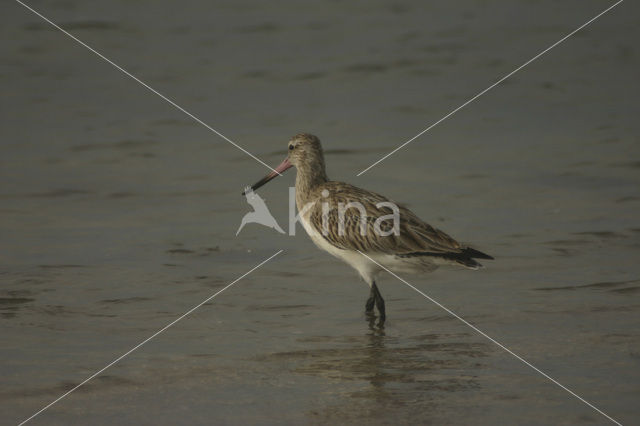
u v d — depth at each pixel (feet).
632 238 46.55
